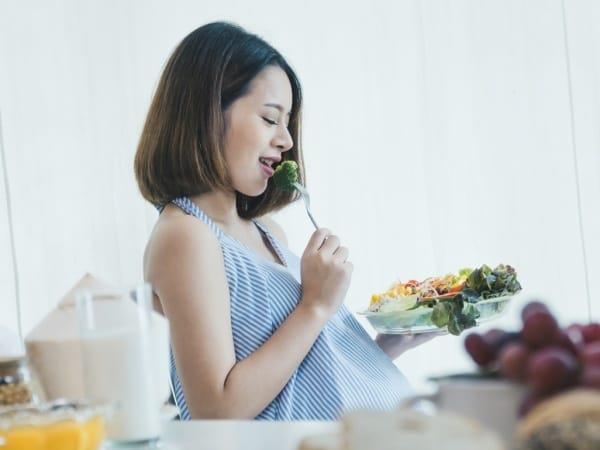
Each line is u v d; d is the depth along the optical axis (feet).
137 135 10.72
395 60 10.25
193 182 5.38
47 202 10.83
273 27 10.45
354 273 10.27
